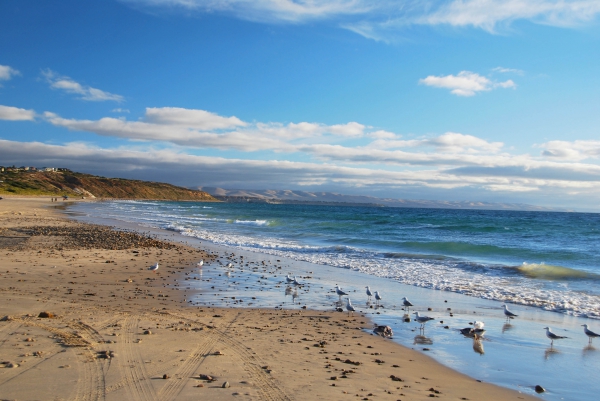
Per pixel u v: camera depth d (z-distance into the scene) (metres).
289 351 9.33
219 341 9.73
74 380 7.00
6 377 6.99
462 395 7.56
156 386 6.91
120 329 10.22
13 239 30.11
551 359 9.91
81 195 191.50
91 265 20.75
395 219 75.69
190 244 33.41
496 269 22.31
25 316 10.98
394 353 9.91
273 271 21.88
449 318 13.57
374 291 17.53
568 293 17.09
